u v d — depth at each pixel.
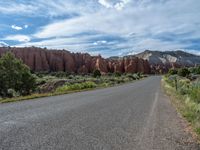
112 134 8.16
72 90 30.91
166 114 12.73
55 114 11.62
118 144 7.03
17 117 10.59
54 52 163.62
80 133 8.12
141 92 27.88
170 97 22.02
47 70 149.88
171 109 14.61
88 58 172.25
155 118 11.48
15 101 17.09
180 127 9.63
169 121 10.82
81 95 23.02
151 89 33.44
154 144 7.19
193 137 8.13
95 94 24.38
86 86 37.12
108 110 13.49
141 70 184.62
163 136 8.17
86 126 9.22
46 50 161.88
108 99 19.47
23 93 36.78
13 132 7.91
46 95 22.16
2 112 11.91
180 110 13.95
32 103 15.91
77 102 16.94
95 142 7.13
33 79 38.34
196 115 11.27
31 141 6.96
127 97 21.59
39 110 12.78
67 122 9.82
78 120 10.32
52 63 157.88
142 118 11.36
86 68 161.00
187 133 8.68
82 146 6.68
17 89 36.47
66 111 12.66
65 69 159.88
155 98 21.06
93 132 8.34
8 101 16.91
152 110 14.01
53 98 19.66
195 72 84.56
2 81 35.38
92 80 55.53
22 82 36.75
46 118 10.52
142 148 6.75
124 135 8.10
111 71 180.25
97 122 10.06
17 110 12.64
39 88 42.25
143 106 15.66
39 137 7.41
